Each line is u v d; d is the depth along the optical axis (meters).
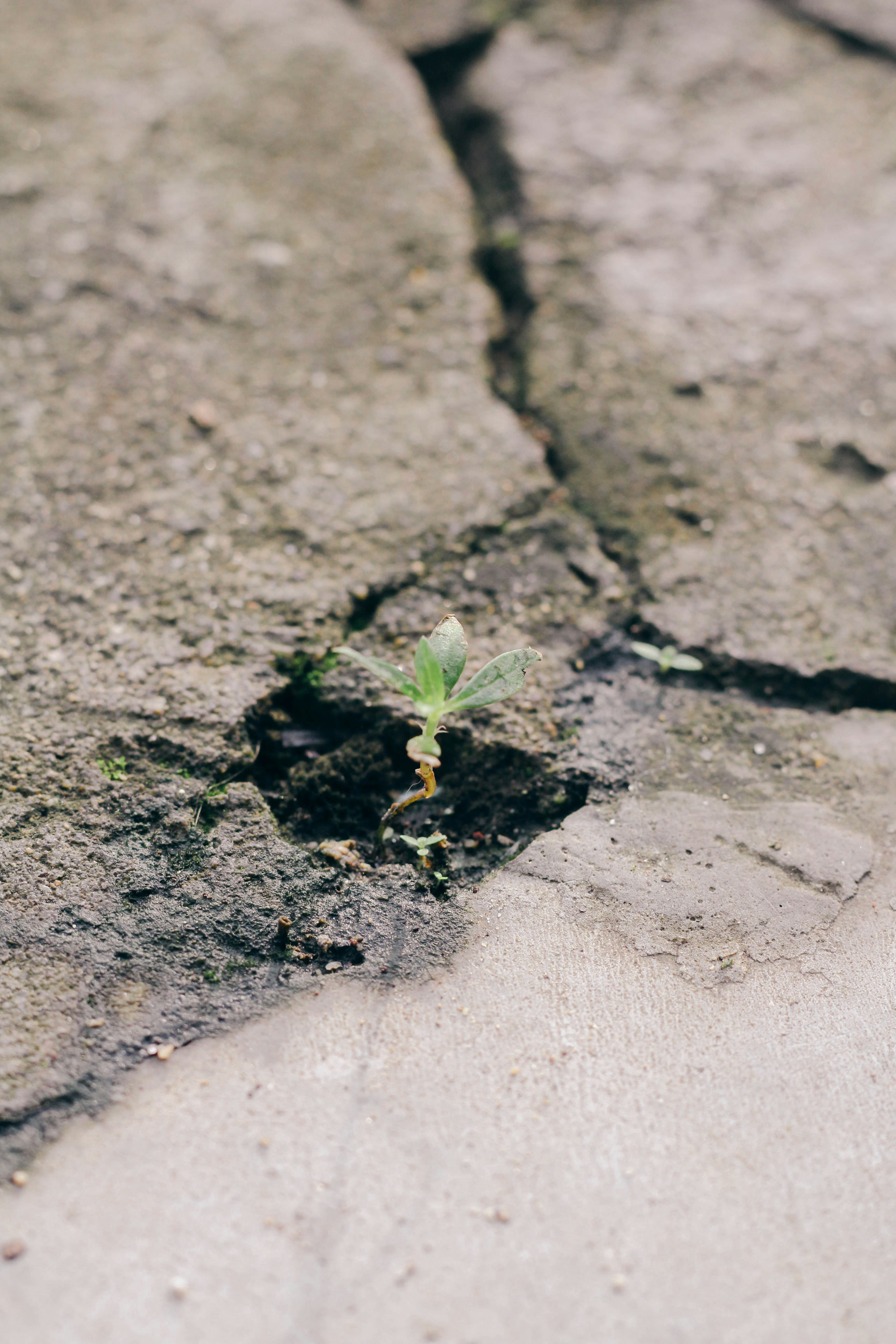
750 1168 0.45
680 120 0.63
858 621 0.52
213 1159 0.45
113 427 0.54
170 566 0.52
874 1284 0.44
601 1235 0.44
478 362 0.57
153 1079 0.46
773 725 0.51
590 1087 0.46
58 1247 0.44
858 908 0.48
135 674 0.50
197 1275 0.44
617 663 0.52
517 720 0.50
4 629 0.51
